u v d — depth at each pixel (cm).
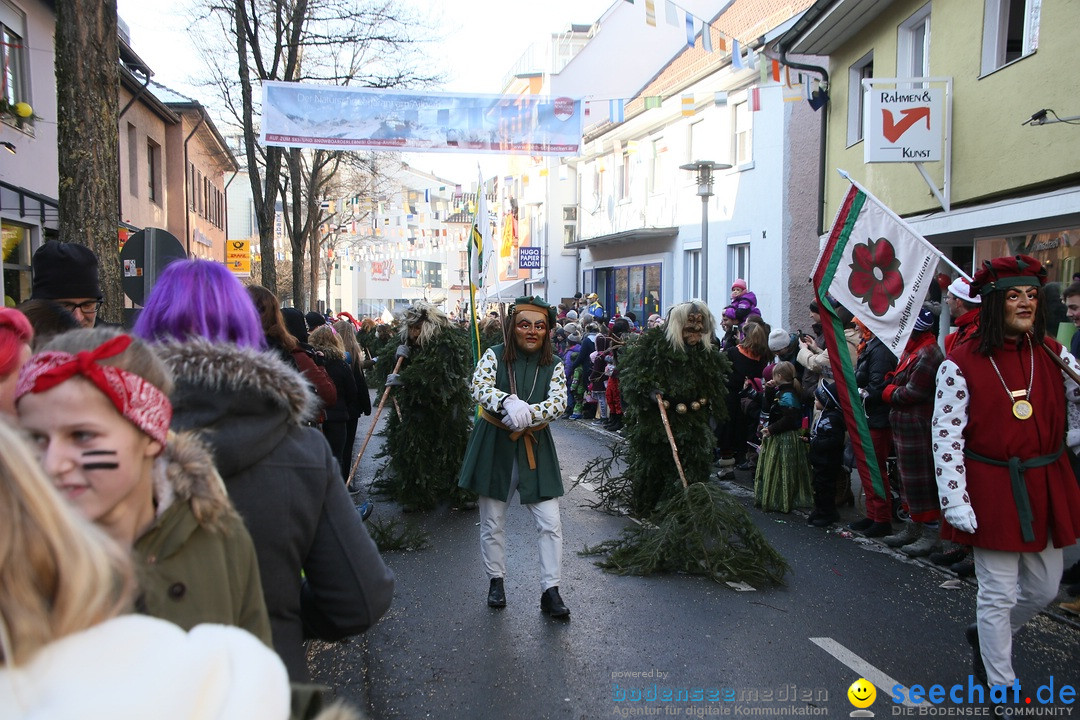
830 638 450
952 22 1009
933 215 1050
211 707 105
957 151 1005
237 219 5462
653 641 446
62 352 141
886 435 657
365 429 1380
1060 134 821
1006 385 354
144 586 130
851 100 1315
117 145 623
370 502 796
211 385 183
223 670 109
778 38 1338
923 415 584
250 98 1488
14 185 1288
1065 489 357
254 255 4509
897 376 596
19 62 1355
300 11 1429
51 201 1413
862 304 530
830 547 632
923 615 485
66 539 96
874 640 447
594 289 2703
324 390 473
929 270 512
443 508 766
